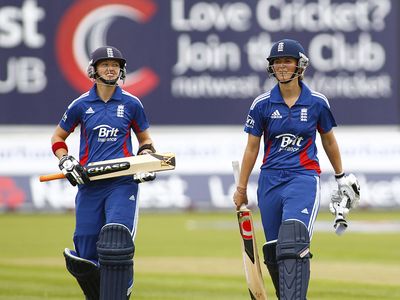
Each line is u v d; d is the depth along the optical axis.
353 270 37.59
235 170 24.44
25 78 70.50
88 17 70.81
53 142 23.77
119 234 22.02
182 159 69.81
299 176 22.81
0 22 70.31
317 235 52.19
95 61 22.86
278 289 24.02
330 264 39.56
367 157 70.31
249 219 23.61
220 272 37.28
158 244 47.75
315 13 71.25
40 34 70.56
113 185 22.77
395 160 70.38
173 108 71.31
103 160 23.02
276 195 23.00
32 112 70.62
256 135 23.30
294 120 22.83
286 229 21.92
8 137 69.62
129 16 71.00
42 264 39.72
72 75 70.75
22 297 30.28
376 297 30.42
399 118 71.88
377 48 71.81
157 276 35.97
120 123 23.14
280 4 71.12
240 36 71.19
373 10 71.62
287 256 21.75
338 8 71.38
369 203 69.44
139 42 71.00
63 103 70.81
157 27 71.12
